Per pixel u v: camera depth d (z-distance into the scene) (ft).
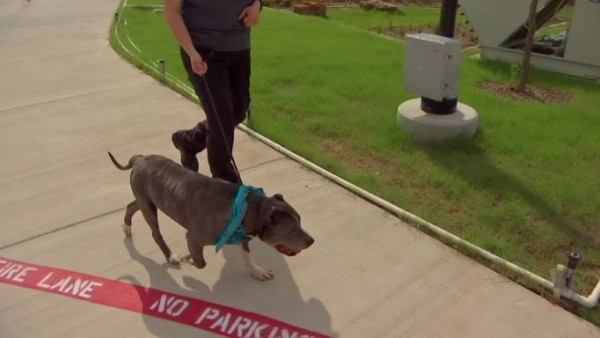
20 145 17.38
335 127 18.67
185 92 22.27
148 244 12.23
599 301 10.49
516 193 14.39
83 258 11.71
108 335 9.57
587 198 14.24
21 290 10.71
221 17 11.39
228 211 9.65
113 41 32.01
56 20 40.34
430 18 45.68
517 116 20.10
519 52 30.04
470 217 13.38
